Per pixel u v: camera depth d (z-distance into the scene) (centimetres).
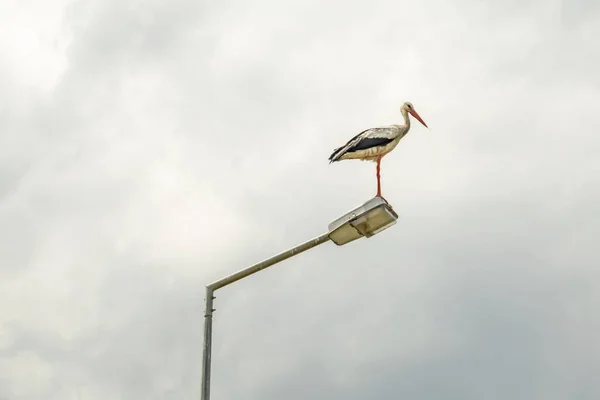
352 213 1189
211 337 1224
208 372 1199
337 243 1215
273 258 1223
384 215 1173
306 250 1216
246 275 1234
